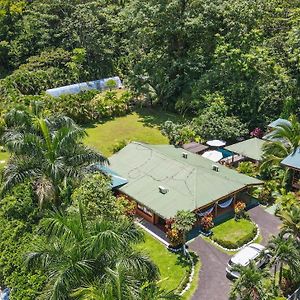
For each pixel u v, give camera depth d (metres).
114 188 36.31
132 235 22.12
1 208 29.47
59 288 18.83
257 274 24.48
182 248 31.92
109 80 68.44
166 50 62.31
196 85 56.12
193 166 37.22
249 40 54.50
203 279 29.00
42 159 28.95
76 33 74.81
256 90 51.38
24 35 75.06
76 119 55.59
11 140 29.02
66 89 64.06
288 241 26.03
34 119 31.08
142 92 60.72
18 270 25.16
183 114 58.94
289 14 60.88
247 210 37.50
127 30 64.94
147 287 19.75
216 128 49.44
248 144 44.62
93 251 19.81
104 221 21.58
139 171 38.00
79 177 28.97
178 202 33.84
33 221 28.45
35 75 65.25
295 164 38.12
